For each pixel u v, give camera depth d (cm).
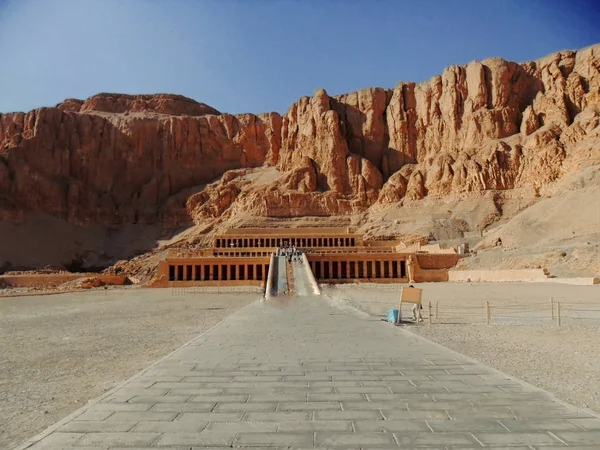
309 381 1060
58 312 3559
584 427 763
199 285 7438
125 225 13238
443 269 7450
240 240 9900
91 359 1583
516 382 1045
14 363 1533
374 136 13625
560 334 2023
